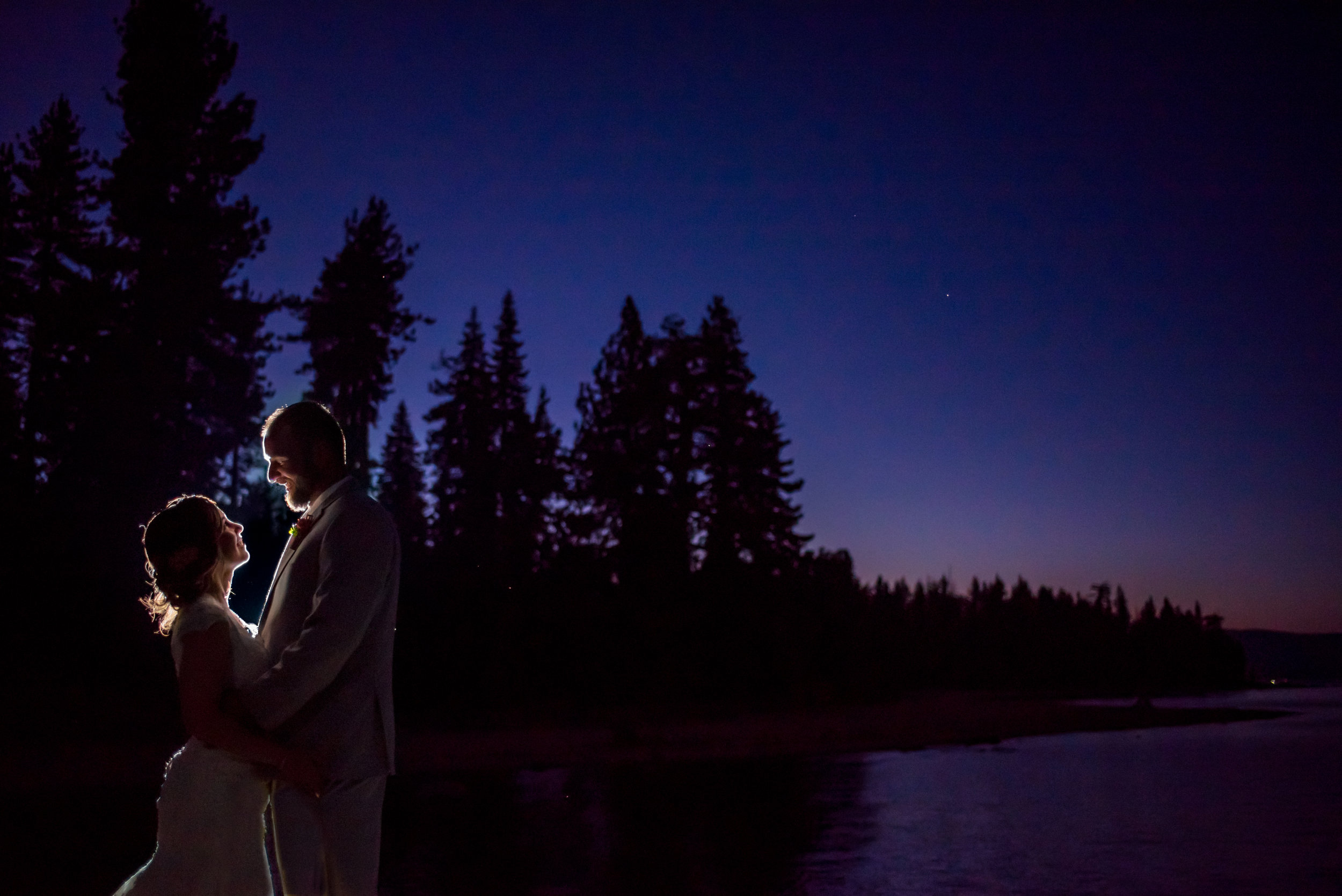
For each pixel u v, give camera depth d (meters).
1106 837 13.52
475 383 60.84
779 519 57.75
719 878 10.27
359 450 48.06
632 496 53.94
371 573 3.18
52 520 27.98
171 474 31.73
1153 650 142.88
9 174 35.12
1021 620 127.94
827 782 20.94
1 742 22.33
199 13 35.44
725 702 48.00
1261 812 16.41
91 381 31.42
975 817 15.50
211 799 3.16
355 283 49.00
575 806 16.41
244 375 35.75
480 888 9.62
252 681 3.26
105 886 9.25
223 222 34.62
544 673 43.00
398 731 30.59
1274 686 163.12
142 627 28.33
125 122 34.75
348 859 3.09
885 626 80.19
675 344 57.19
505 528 50.59
